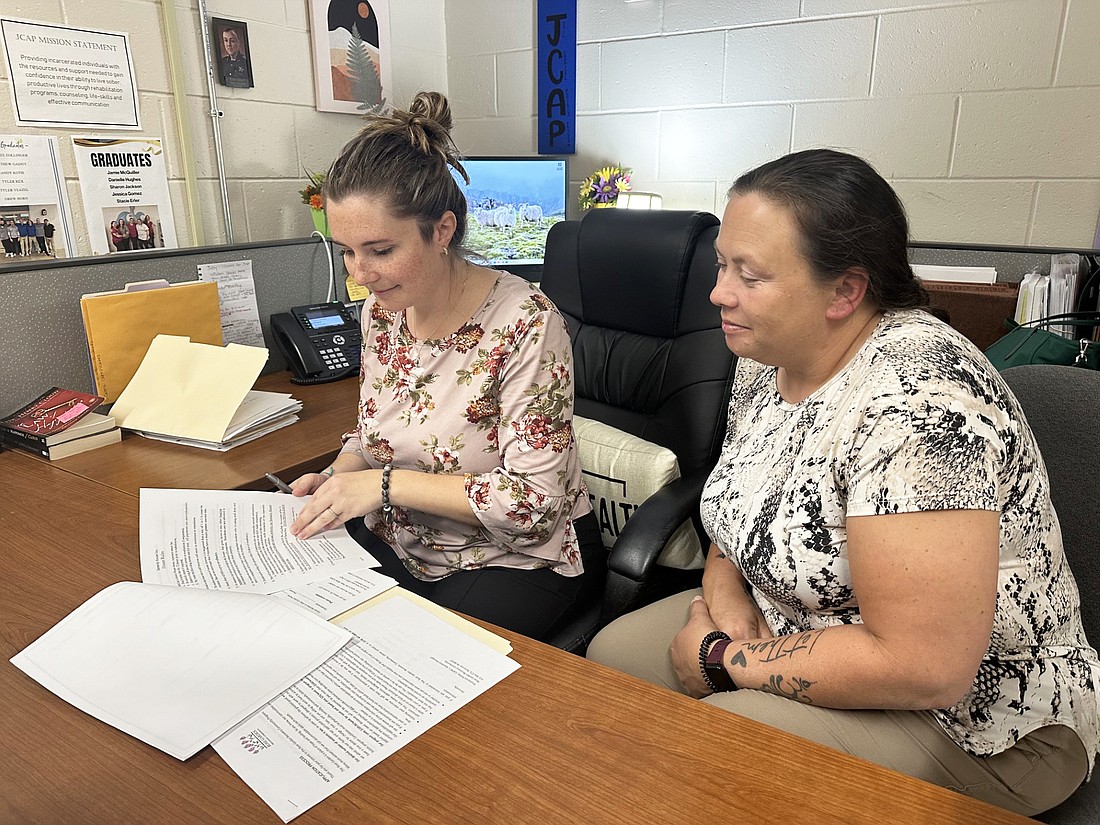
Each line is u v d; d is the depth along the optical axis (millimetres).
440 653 780
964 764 873
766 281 869
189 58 1863
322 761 635
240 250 1854
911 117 1988
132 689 714
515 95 2586
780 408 1005
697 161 2320
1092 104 1786
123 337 1529
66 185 1654
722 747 656
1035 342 1584
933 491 748
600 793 604
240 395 1395
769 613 1027
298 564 962
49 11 1577
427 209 1091
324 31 2180
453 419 1202
